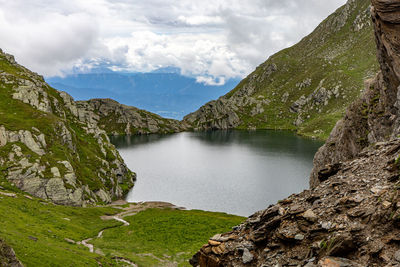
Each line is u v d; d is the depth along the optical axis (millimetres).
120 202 118875
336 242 14805
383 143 23125
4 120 109812
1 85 136875
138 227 72875
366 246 14008
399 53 42594
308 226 17828
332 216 17219
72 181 96625
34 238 44844
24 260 33562
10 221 51562
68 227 64125
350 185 19188
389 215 14367
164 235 65750
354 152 65312
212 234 66750
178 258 51469
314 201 19672
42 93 148875
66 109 187125
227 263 20562
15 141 101250
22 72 180750
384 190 16453
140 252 54125
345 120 74562
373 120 59125
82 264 38500
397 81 49531
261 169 165250
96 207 95438
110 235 65250
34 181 88938
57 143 114500
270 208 22375
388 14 42250
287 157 196250
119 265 44531
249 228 22516
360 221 15500
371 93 66125
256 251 19844
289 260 16891
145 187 144750
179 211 97375
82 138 158125
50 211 73750
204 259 22719
